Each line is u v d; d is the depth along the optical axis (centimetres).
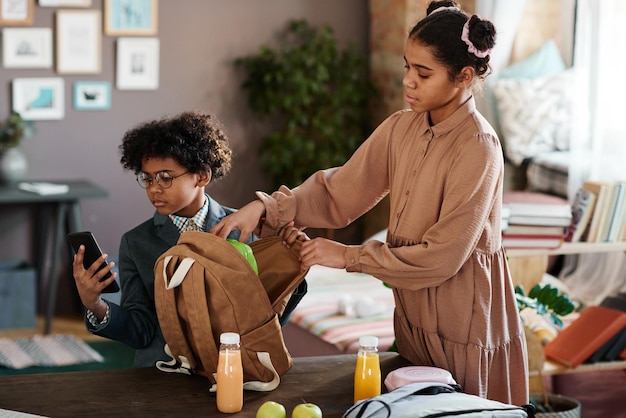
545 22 629
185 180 232
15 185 583
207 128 237
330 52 649
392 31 644
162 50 630
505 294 232
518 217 386
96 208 629
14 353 520
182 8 631
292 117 643
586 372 445
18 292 572
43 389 213
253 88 643
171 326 215
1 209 607
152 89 631
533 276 397
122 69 621
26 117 604
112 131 625
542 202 541
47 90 606
